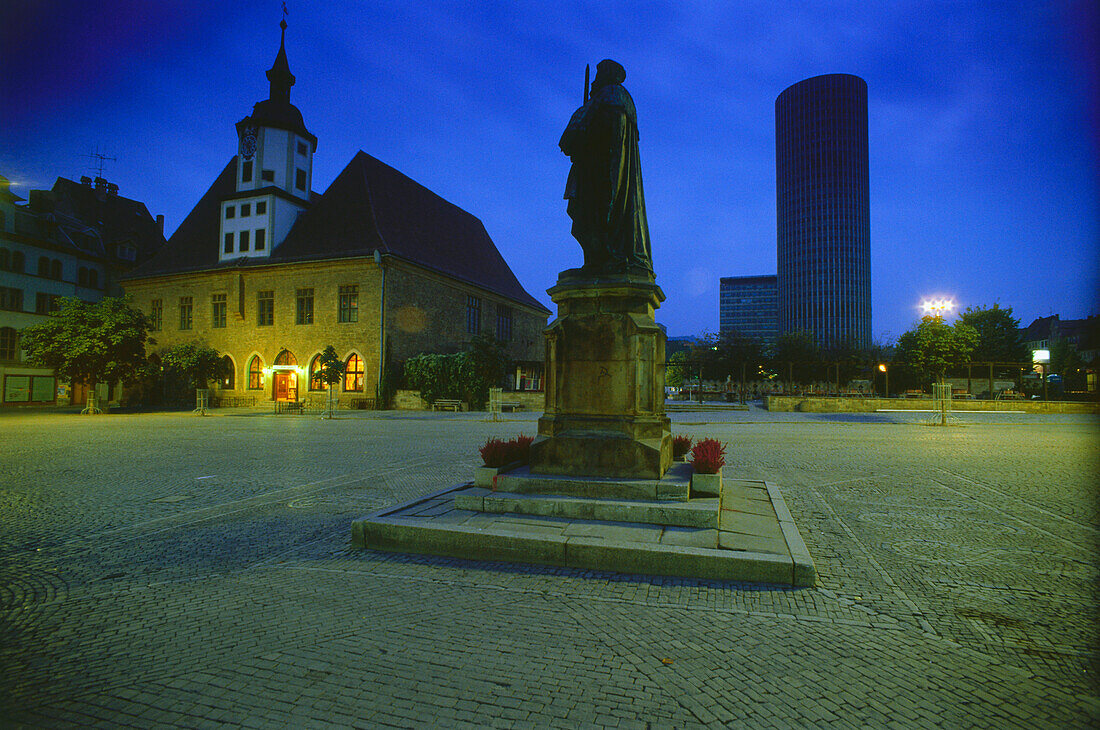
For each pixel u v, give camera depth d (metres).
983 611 4.13
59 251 44.31
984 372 47.12
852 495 8.38
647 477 6.30
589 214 7.28
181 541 6.11
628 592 4.48
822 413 30.75
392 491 8.92
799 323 140.50
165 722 2.78
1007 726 2.74
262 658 3.44
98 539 6.22
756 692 3.04
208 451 14.40
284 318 37.09
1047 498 8.17
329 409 28.53
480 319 45.19
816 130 139.75
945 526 6.56
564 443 6.54
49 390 42.31
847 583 4.69
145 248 57.19
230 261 39.06
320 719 2.79
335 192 39.56
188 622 3.99
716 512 5.58
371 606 4.24
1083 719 2.79
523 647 3.56
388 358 34.41
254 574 5.02
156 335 42.44
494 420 25.81
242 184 39.25
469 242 49.38
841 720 2.79
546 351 6.98
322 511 7.54
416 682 3.14
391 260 34.34
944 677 3.21
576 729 2.70
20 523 6.98
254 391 38.22
